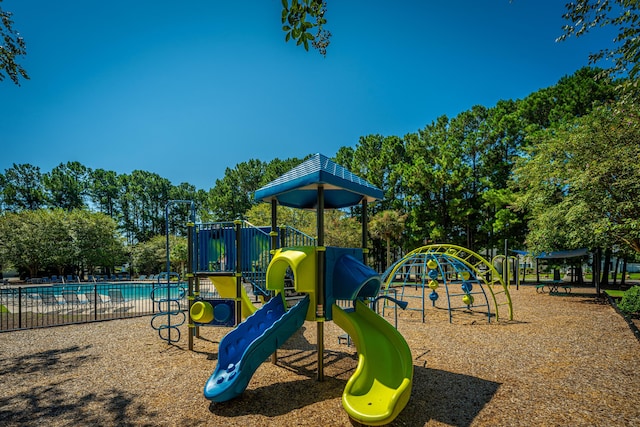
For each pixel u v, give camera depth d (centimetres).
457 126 3212
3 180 4912
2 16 580
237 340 509
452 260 1302
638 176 1097
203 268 733
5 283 2822
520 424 391
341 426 390
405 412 423
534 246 1683
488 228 2653
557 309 1254
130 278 3638
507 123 2748
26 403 462
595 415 412
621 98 527
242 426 393
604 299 1535
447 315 1155
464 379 536
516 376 548
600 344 745
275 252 595
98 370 591
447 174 2798
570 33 485
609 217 1261
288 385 520
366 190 605
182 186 5966
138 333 879
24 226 3306
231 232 740
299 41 374
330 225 2486
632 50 453
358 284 523
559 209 1420
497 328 929
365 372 436
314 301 539
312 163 572
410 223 2973
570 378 538
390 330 493
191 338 716
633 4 430
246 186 4453
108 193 5591
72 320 1077
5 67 604
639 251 1309
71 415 425
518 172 1761
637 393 477
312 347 744
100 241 3538
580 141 1283
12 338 837
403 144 3572
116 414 427
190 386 515
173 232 5528
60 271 3538
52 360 652
